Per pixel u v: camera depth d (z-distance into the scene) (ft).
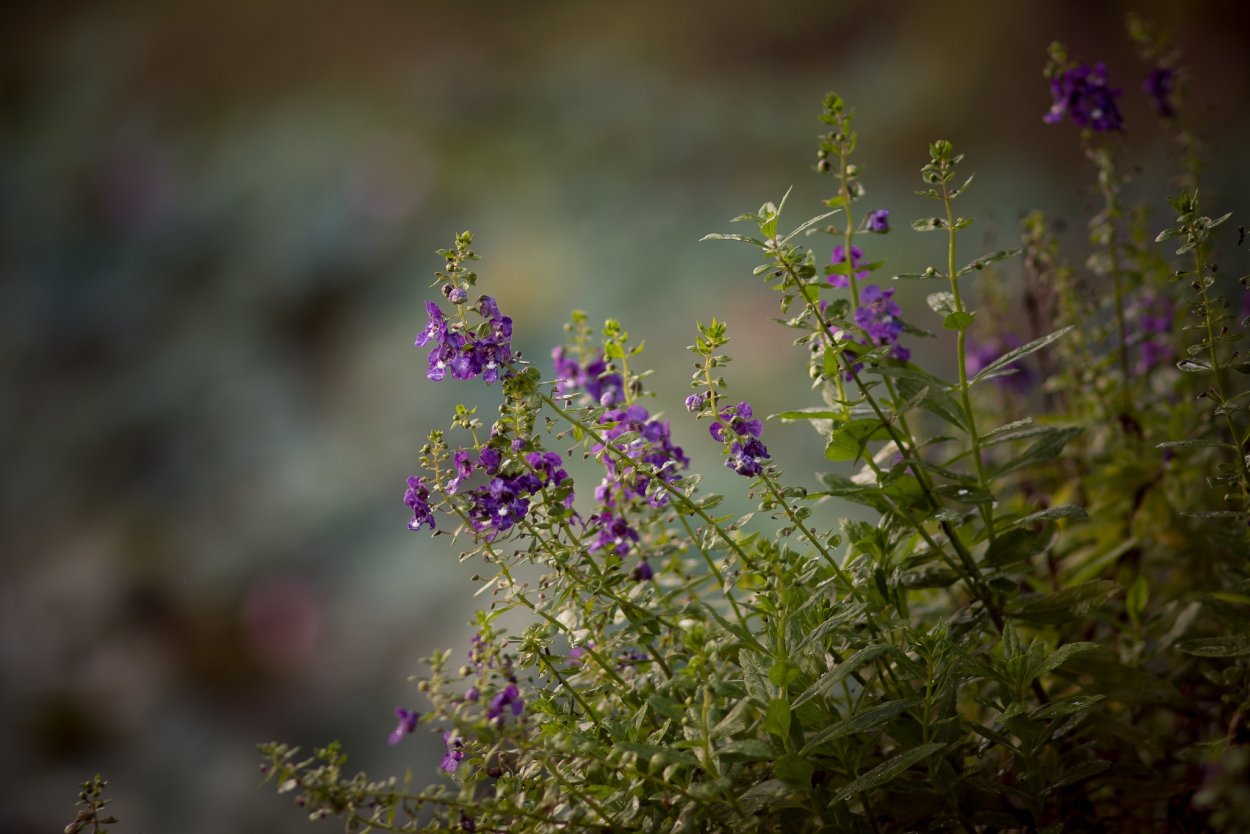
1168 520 8.66
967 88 31.07
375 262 30.63
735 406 6.76
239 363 29.27
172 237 32.86
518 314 27.68
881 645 6.00
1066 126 29.27
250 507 26.09
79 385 29.94
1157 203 24.43
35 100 37.14
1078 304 9.30
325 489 25.50
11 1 38.91
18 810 21.42
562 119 32.68
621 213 29.43
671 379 23.57
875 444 8.11
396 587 23.45
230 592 24.29
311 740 21.50
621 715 6.84
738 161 30.50
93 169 34.73
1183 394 9.19
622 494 7.11
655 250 27.94
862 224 6.91
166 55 37.19
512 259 28.94
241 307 30.50
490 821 6.24
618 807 6.25
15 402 29.71
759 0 33.50
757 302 24.98
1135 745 7.13
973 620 7.07
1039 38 31.14
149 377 29.66
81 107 36.50
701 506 6.88
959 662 6.35
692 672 5.99
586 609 6.78
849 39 32.96
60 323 31.60
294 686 22.74
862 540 7.14
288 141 34.17
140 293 31.65
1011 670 6.30
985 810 6.53
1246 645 6.43
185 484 27.12
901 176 30.37
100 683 23.39
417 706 20.68
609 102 32.91
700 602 7.07
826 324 6.84
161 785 21.75
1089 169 27.53
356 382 27.63
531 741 6.02
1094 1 31.30
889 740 7.01
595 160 31.40
